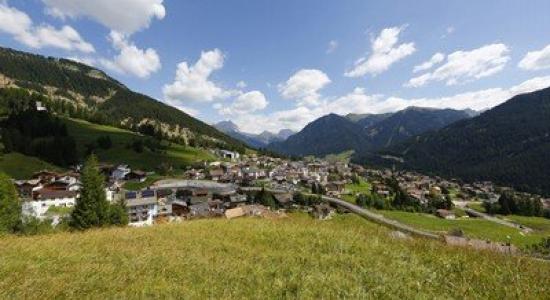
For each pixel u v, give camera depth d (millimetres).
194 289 10258
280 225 20594
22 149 142750
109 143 179375
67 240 17391
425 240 16078
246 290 10242
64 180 113812
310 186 186625
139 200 95500
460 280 10867
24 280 10531
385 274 11312
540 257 13367
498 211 155875
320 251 14602
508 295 9547
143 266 12445
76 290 9961
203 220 25734
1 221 44438
